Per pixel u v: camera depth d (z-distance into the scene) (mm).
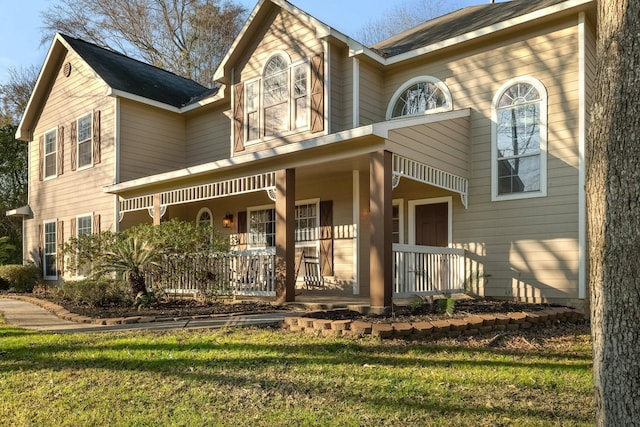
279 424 3334
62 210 15633
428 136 8477
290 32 11031
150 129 14328
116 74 14633
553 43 8883
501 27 9156
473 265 9523
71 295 9789
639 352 2139
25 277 15031
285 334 5867
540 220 8820
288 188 8836
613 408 2195
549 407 3668
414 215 10430
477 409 3609
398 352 5094
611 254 2242
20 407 3719
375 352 5074
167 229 9023
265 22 11547
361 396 3844
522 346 5586
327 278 10992
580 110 8445
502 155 9367
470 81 9867
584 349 5520
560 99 8750
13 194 23078
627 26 2291
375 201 7367
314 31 10602
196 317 7199
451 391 3973
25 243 17422
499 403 3738
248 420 3402
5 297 12023
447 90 10172
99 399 3836
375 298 7137
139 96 13836
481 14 11594
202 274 9102
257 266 9180
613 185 2260
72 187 15203
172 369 4527
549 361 4949
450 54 10180
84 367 4641
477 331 6148
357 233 10477
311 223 11523
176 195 11641
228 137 13773
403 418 3439
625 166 2230
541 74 8992
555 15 8656
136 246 8797
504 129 9391
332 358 4820
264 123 11352
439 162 8742
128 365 4664
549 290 8633
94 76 14164
